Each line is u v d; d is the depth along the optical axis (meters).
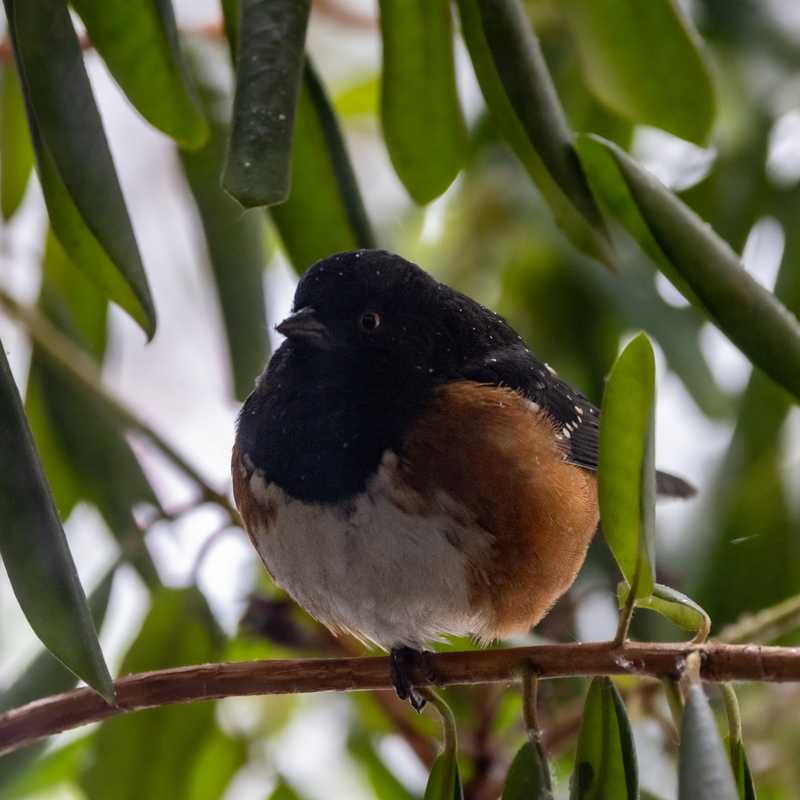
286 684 4.94
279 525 5.77
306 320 5.85
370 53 9.66
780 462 7.45
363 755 7.79
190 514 6.88
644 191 4.61
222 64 6.93
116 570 6.50
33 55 4.32
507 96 4.75
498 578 5.69
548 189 5.11
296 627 6.93
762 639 5.68
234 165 4.00
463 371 6.03
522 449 5.68
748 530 7.46
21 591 4.16
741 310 4.52
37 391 7.18
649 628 7.14
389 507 5.61
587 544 6.15
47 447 7.34
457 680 4.82
